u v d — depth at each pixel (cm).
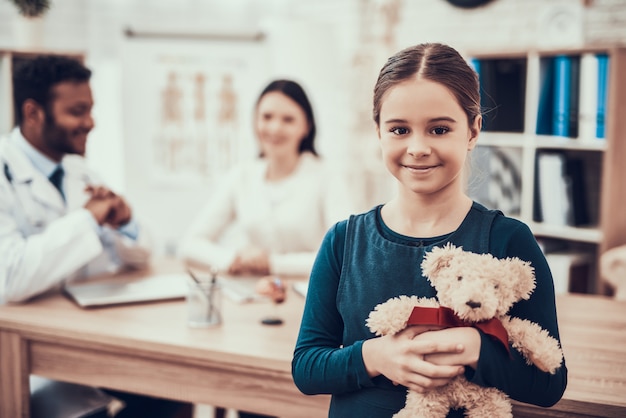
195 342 134
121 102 336
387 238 96
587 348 131
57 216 190
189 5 371
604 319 153
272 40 343
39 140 191
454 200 95
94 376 144
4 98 271
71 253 167
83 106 189
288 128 217
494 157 302
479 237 92
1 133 272
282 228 219
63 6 354
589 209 306
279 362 124
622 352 128
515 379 85
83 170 208
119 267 212
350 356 92
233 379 131
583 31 299
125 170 339
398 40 359
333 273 100
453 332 85
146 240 206
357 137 366
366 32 361
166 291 171
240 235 343
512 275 84
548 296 91
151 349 135
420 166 89
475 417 85
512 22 324
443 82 88
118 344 138
